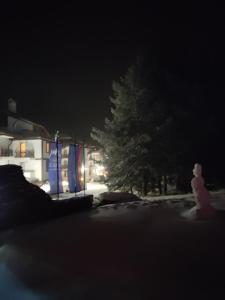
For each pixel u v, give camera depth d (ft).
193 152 92.12
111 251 24.89
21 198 44.37
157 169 84.69
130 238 28.35
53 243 28.76
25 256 25.36
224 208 41.70
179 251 23.70
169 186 97.66
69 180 87.71
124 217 40.06
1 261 24.67
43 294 18.20
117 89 89.92
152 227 32.27
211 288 17.46
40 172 127.44
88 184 135.95
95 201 64.28
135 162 84.64
